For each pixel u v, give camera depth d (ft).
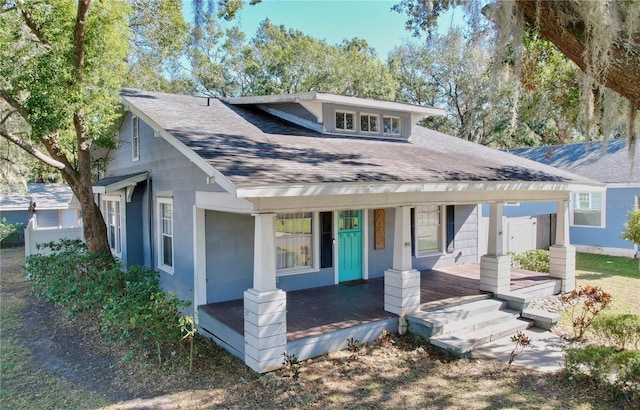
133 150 37.96
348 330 22.27
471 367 20.36
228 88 98.89
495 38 15.89
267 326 19.07
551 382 18.56
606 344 21.95
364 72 95.81
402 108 34.99
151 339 23.52
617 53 13.91
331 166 21.53
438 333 23.21
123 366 20.56
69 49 27.81
